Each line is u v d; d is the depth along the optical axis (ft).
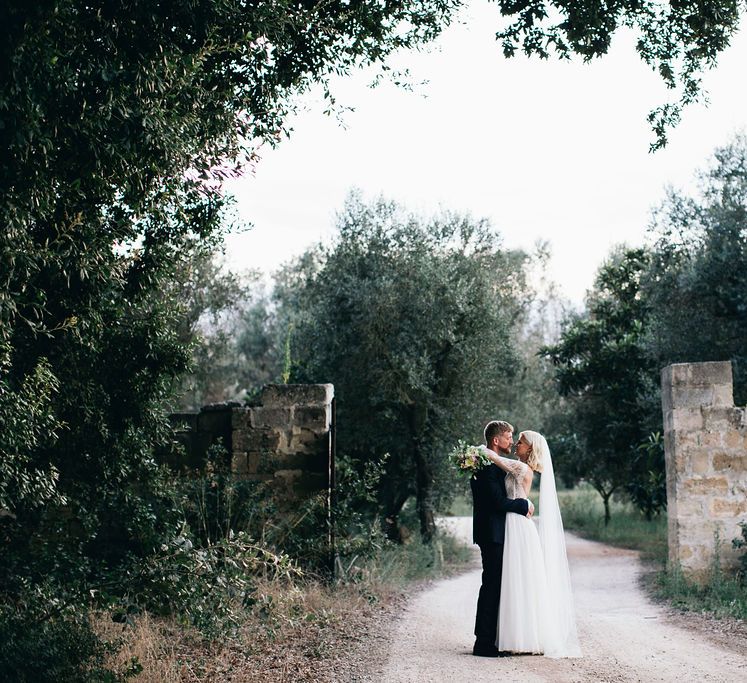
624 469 78.38
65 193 20.18
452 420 58.70
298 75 25.22
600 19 29.53
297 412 40.04
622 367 71.61
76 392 26.11
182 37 20.89
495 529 24.63
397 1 27.20
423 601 36.76
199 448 40.47
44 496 21.83
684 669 22.16
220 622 23.48
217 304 77.25
